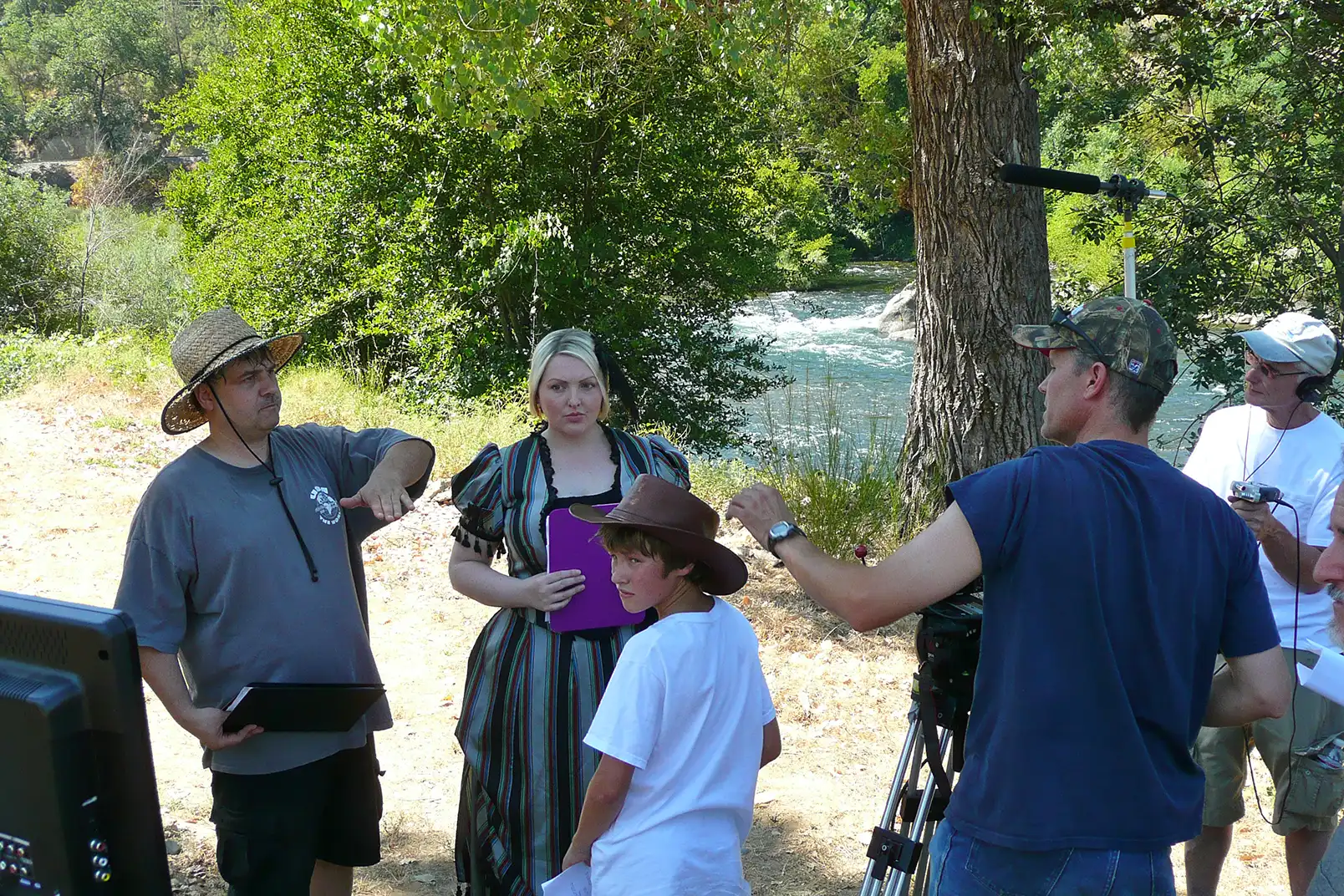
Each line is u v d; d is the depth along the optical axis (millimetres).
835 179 15609
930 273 7469
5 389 13383
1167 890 2137
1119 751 2094
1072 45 9094
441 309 16125
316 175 17469
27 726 1376
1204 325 10875
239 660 2908
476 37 8305
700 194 17625
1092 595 2102
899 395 21766
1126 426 2277
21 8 96938
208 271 19672
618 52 15086
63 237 24734
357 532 3279
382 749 5066
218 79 20938
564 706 2992
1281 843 4230
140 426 11641
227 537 2873
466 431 11023
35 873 1405
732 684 2562
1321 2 9195
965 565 2148
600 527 2695
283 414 11789
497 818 3045
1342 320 10406
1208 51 10016
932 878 2307
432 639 6316
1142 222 11000
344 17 15750
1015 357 7316
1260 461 3465
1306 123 10453
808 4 10289
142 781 1424
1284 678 2305
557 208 16594
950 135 7191
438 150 16359
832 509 7457
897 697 5453
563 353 3125
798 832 4301
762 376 22906
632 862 2447
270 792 2924
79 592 7082
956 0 7023
